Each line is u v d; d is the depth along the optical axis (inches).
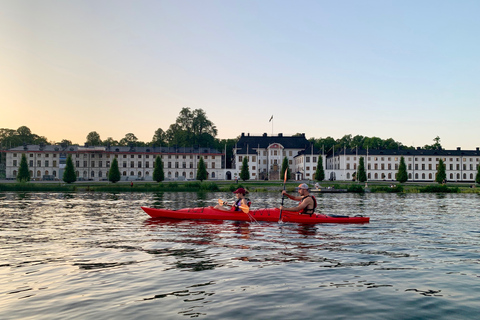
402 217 724.0
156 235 472.1
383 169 4389.8
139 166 4055.1
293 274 282.5
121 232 499.8
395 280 268.4
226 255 351.6
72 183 3009.4
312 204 604.1
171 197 1589.6
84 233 492.4
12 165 3833.7
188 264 315.0
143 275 280.2
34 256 348.8
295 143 4749.0
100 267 305.3
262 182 3304.6
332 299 227.3
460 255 355.6
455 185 3061.0
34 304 219.3
